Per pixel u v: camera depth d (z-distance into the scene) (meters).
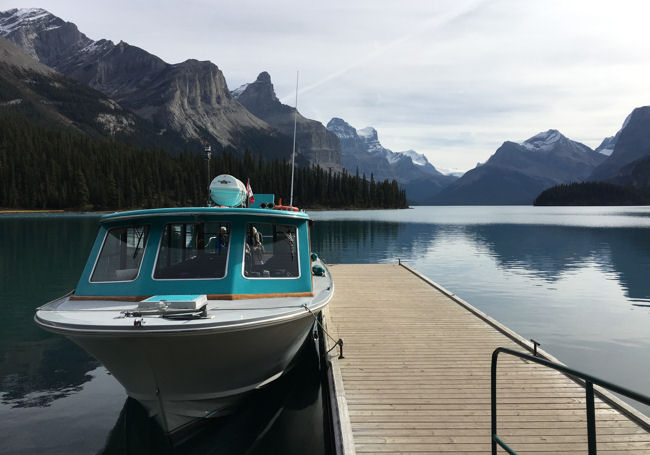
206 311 6.77
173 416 7.45
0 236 47.88
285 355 8.46
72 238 45.72
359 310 13.66
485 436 6.25
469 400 7.36
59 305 7.39
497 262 30.25
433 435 6.29
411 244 42.59
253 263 7.92
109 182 137.25
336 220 94.81
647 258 32.22
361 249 38.09
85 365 10.97
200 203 159.00
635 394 2.83
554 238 49.53
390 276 20.11
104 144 176.12
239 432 8.17
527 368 8.71
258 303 7.48
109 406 8.77
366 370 8.69
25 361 11.23
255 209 7.89
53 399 9.09
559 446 5.94
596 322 15.10
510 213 161.75
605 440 6.06
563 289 20.98
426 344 10.30
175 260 7.60
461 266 28.42
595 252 35.94
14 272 24.70
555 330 14.18
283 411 8.98
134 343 6.40
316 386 10.26
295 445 7.61
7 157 134.38
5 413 8.45
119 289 7.52
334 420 6.92
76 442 7.43
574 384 7.93
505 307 17.34
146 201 144.62
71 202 134.00
